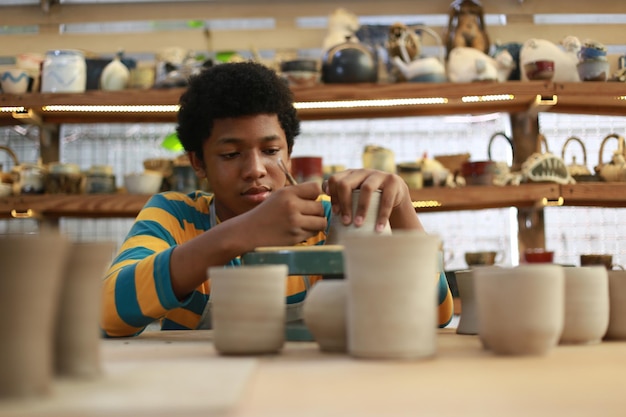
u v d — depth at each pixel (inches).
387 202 41.5
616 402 18.6
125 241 54.7
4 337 18.4
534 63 104.0
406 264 27.4
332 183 41.6
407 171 104.3
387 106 110.4
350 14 112.9
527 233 113.7
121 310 43.6
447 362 26.8
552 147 139.3
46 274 18.8
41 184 105.8
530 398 19.2
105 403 18.1
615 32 126.5
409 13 126.3
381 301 27.5
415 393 20.1
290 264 36.3
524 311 28.2
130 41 125.3
